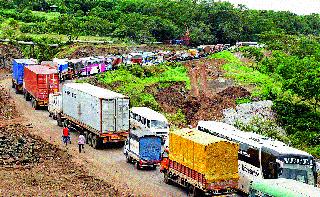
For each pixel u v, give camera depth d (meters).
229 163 32.09
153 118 46.62
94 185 35.06
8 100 65.62
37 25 120.12
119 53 108.06
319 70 75.69
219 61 98.69
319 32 175.00
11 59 96.25
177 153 34.84
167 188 35.66
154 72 82.81
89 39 118.62
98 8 154.50
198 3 171.12
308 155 31.73
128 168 40.28
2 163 39.03
